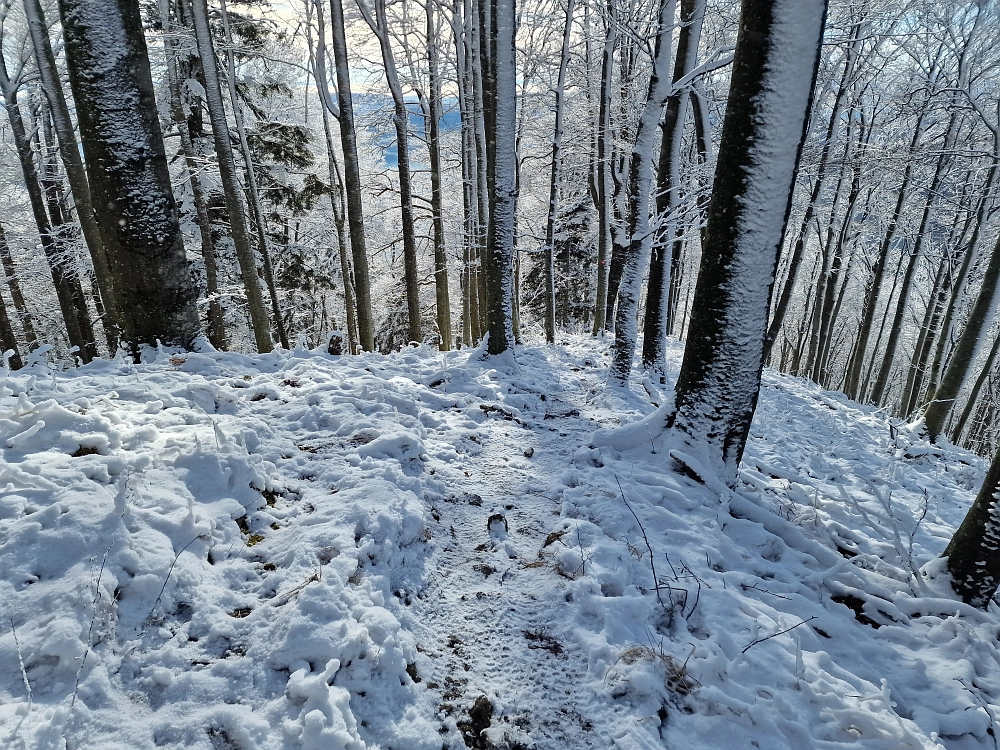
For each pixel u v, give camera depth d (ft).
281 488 11.80
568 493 14.46
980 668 9.84
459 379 23.16
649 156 27.14
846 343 114.42
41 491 8.80
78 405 11.80
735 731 7.73
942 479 27.27
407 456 14.28
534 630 9.55
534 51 47.88
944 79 47.37
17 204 54.13
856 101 49.37
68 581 7.47
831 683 8.80
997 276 31.65
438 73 46.09
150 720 6.57
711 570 11.56
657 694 8.11
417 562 10.77
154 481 9.96
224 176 33.50
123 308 18.37
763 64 12.93
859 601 11.58
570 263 70.95
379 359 24.95
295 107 65.21
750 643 9.43
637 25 29.66
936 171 49.78
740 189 13.98
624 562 11.32
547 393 25.36
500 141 24.93
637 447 17.20
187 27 38.45
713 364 15.49
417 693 7.86
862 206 57.06
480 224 44.32
